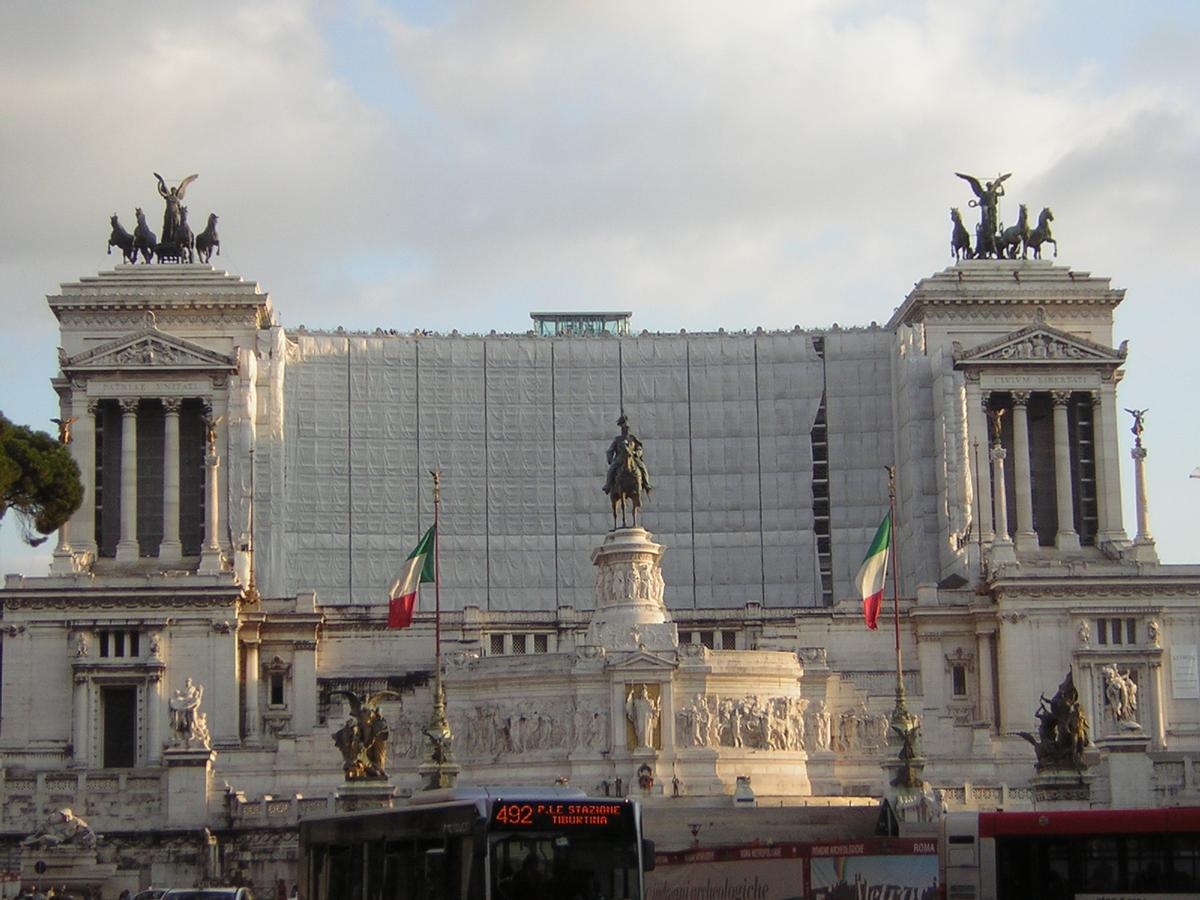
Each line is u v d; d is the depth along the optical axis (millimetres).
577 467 197125
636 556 159875
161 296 187500
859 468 197375
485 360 197125
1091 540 191125
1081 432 191375
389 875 78375
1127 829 78625
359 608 177250
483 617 177500
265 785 154375
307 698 173125
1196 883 77438
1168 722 173875
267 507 185000
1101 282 193250
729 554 196875
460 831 73875
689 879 100438
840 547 196125
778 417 198625
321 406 193125
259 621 172250
